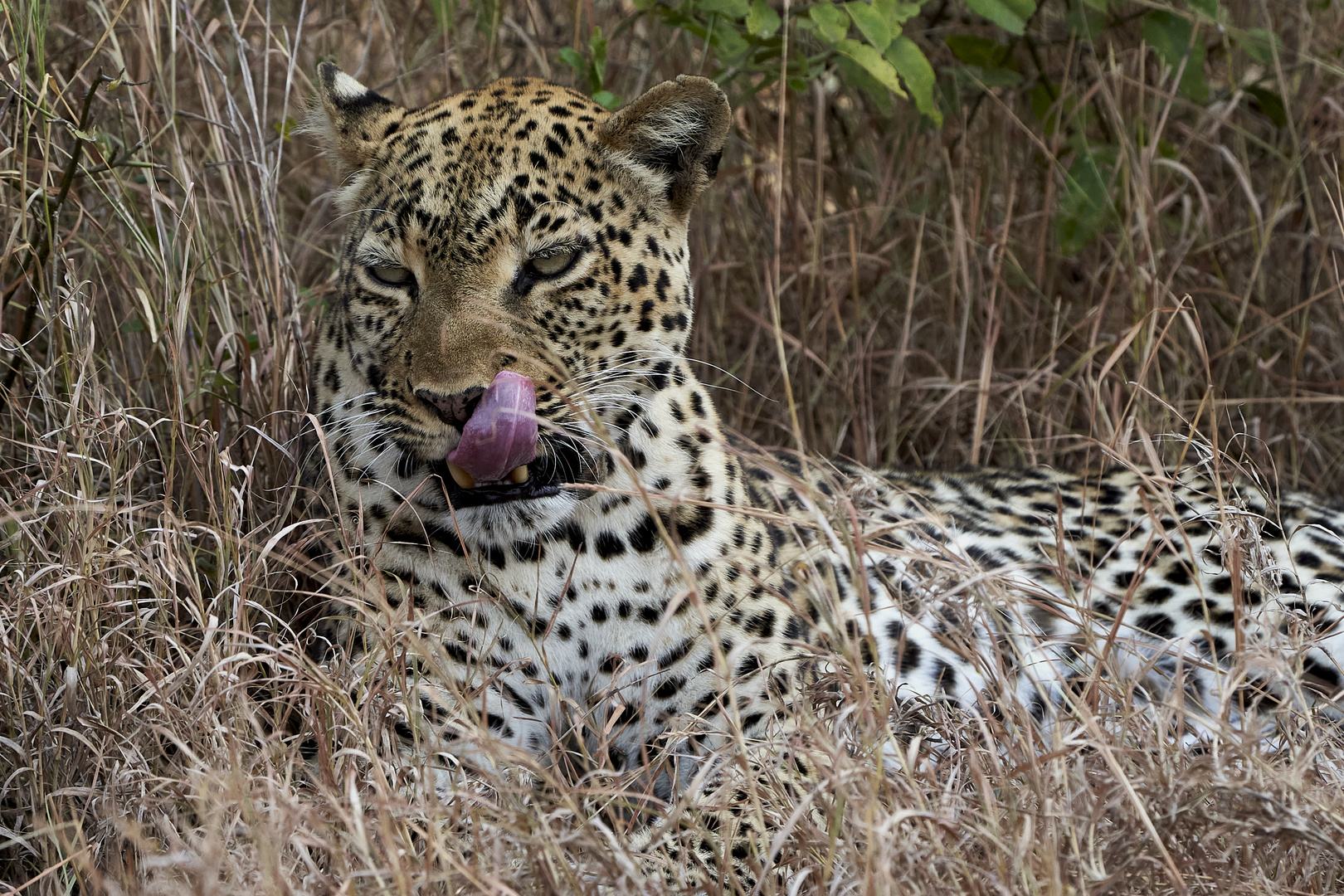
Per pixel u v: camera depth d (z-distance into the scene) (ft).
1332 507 27.09
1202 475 26.43
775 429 31.35
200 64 27.09
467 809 16.93
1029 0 29.30
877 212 33.76
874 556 23.04
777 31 29.66
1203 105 34.06
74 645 18.78
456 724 17.48
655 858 16.60
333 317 21.59
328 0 34.78
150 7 26.73
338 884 14.69
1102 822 15.92
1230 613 23.98
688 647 20.10
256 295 25.67
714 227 33.42
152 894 14.33
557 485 19.38
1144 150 31.32
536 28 34.27
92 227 26.30
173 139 26.32
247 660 17.69
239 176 27.99
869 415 31.40
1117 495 26.30
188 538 21.03
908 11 28.58
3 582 20.85
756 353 33.17
